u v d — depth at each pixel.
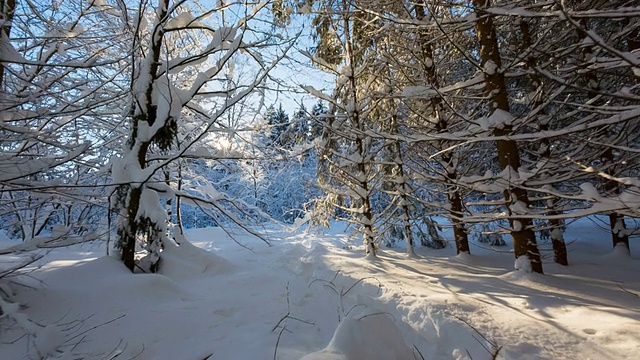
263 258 8.05
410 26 6.76
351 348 2.71
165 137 6.56
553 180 5.54
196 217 22.56
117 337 3.50
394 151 9.40
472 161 8.99
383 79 8.63
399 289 4.39
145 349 3.31
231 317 4.18
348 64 8.57
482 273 6.04
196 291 5.39
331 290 4.95
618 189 6.65
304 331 3.72
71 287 4.62
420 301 3.79
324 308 4.40
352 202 10.61
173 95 6.38
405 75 8.38
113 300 4.40
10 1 4.23
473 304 3.66
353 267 6.03
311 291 5.04
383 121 9.29
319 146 8.74
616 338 2.71
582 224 14.40
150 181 6.46
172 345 3.41
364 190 8.17
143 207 6.27
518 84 9.24
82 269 5.17
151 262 6.34
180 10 7.98
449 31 6.45
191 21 6.49
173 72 6.84
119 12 6.74
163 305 4.45
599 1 6.28
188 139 9.77
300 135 10.54
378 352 2.79
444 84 8.54
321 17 8.67
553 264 7.38
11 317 3.21
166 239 6.79
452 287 4.70
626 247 8.05
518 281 5.11
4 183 3.78
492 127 5.45
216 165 10.19
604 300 3.95
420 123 8.81
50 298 4.22
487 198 11.22
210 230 13.98
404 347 3.00
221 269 6.77
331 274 5.60
